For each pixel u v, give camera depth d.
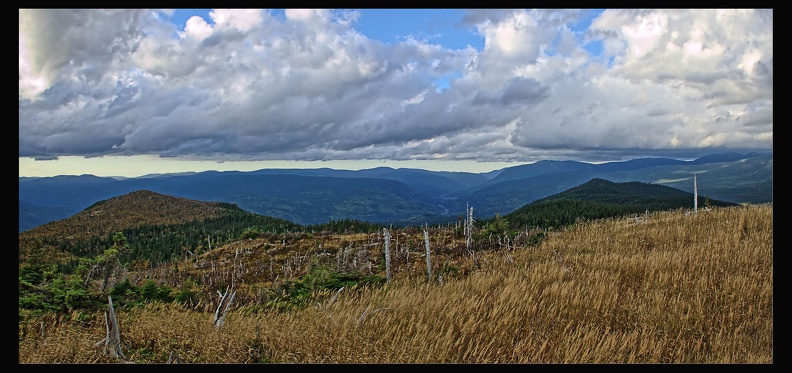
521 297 10.77
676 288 10.93
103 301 12.35
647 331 8.87
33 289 12.21
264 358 8.60
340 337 8.66
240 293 16.77
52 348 8.96
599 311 9.89
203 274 27.25
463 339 8.52
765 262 12.13
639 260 13.59
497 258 18.06
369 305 10.45
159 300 13.96
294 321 10.20
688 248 14.62
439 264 18.72
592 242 19.78
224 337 9.33
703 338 8.56
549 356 8.04
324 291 13.98
